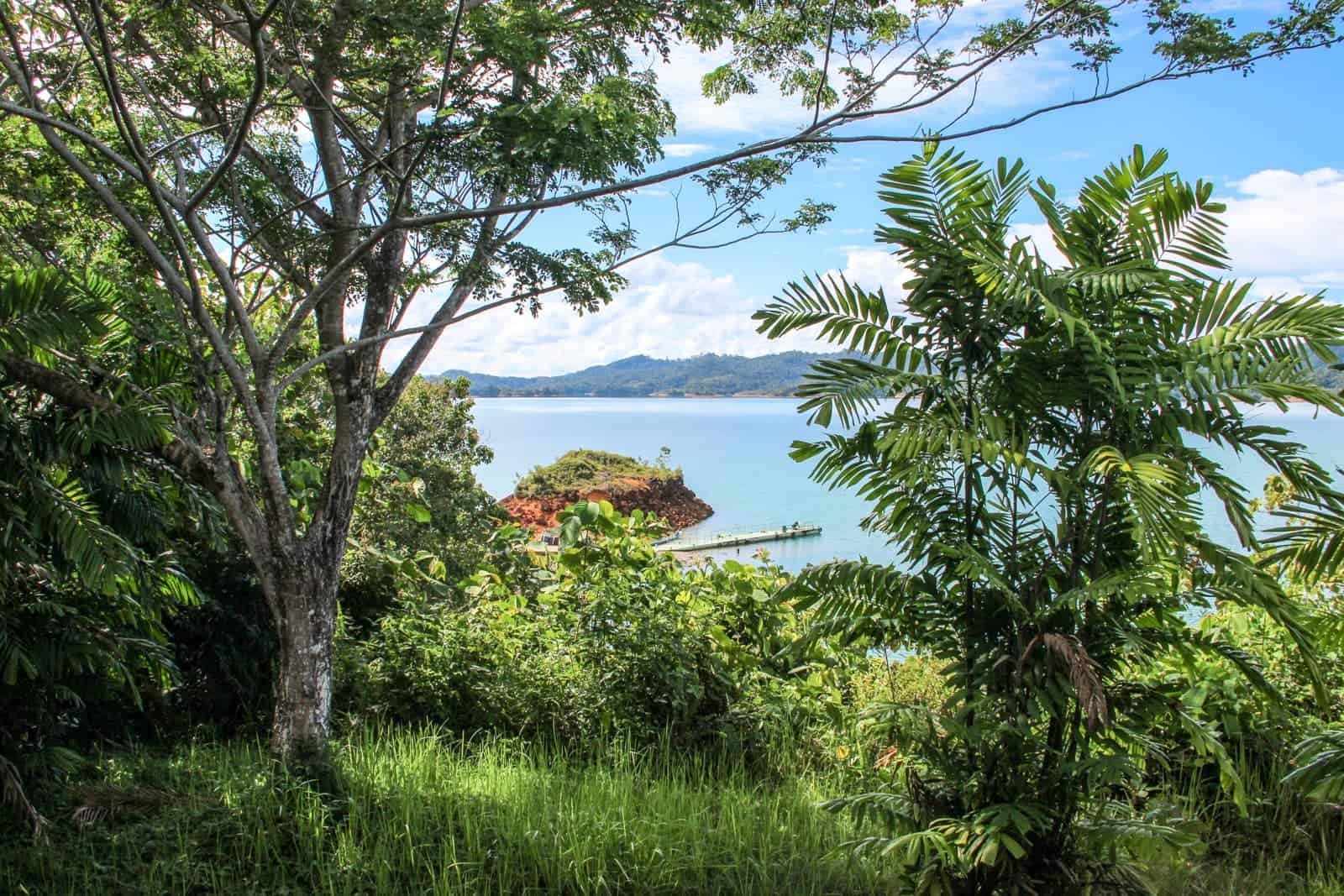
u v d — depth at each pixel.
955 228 4.30
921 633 4.47
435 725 7.62
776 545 48.59
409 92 7.07
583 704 7.39
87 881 4.67
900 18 6.94
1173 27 6.14
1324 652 5.38
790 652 4.67
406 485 11.61
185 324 6.51
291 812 5.57
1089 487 4.12
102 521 6.07
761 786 6.51
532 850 5.18
